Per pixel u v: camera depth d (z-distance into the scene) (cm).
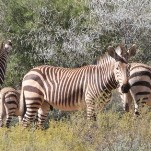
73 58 4928
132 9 4984
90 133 2589
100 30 4962
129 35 4959
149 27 4916
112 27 4962
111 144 2422
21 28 5278
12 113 3975
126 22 4944
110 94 3158
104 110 3275
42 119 3344
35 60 5134
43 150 2373
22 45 5206
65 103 3206
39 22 5200
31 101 3269
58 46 5066
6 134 2647
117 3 5041
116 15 4922
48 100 3253
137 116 2912
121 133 2572
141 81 3403
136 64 3447
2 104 3966
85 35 4909
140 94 3400
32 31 5172
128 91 3241
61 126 2806
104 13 4959
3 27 5359
